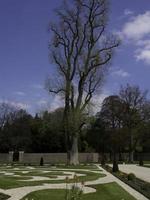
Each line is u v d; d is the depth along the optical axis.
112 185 33.25
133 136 107.25
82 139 108.50
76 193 14.98
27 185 31.33
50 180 36.53
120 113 110.00
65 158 93.56
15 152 94.25
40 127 97.81
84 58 69.69
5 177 39.62
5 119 113.19
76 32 69.62
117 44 70.50
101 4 69.81
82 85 69.69
